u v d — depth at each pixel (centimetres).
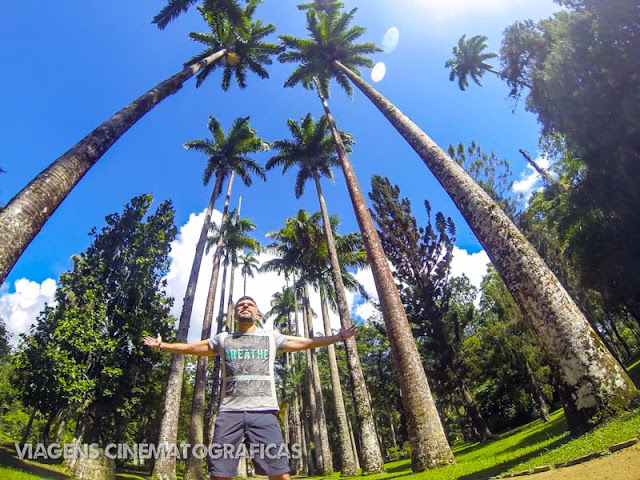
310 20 1892
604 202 1028
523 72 1505
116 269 1969
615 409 520
